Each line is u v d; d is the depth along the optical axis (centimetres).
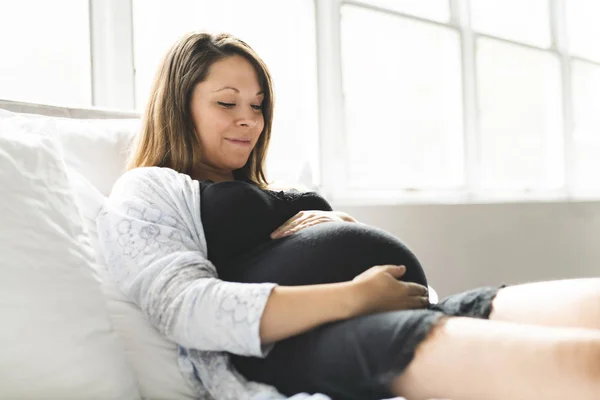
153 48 207
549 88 371
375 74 275
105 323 95
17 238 89
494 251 305
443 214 280
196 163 130
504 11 343
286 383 95
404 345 83
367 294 94
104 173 131
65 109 144
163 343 105
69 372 87
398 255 110
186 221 110
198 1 220
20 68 179
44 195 96
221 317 93
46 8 183
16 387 84
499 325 80
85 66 190
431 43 299
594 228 368
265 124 140
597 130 404
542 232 334
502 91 342
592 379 69
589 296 95
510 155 346
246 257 112
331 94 252
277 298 93
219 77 128
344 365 87
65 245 95
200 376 103
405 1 288
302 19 252
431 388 80
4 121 121
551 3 371
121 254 104
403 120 287
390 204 259
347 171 261
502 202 311
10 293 85
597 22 405
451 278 283
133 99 194
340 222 112
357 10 268
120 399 93
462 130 310
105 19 190
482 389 76
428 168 297
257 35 239
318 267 103
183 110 129
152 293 100
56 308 89
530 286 102
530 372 73
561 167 373
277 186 149
